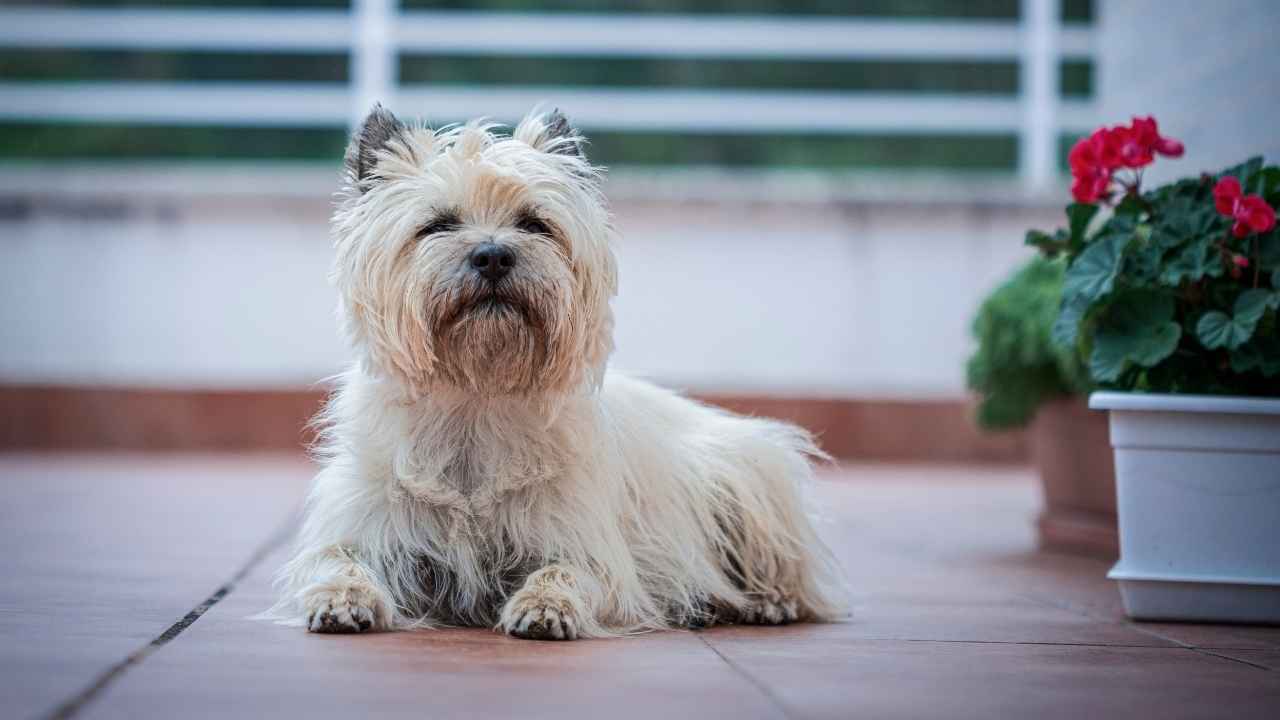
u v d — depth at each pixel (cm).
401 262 367
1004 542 631
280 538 580
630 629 368
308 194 1104
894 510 769
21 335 1102
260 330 1114
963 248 1126
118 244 1104
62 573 458
